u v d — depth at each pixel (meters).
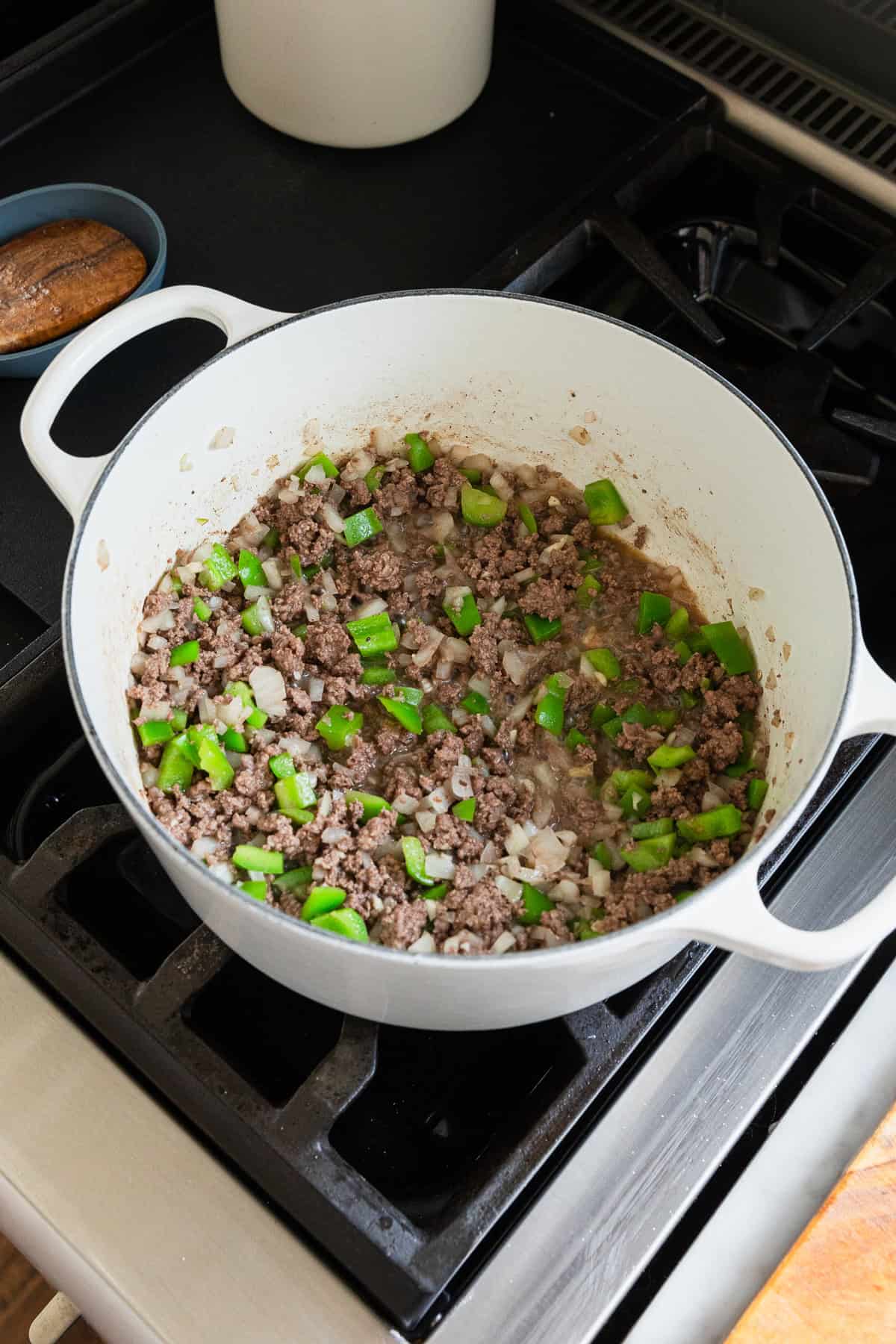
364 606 0.81
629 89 0.96
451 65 0.91
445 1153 0.67
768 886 0.71
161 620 0.78
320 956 0.60
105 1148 0.65
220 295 0.75
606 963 0.60
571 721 0.78
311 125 0.93
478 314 0.77
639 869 0.72
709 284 0.89
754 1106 0.66
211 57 0.99
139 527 0.76
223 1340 0.62
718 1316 0.64
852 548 0.80
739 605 0.80
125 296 0.87
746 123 0.91
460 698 0.78
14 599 0.80
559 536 0.83
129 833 0.70
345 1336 0.62
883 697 0.66
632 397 0.79
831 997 0.68
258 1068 0.69
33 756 0.75
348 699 0.78
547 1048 0.69
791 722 0.73
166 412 0.74
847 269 0.89
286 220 0.92
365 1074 0.65
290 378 0.78
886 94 0.90
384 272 0.90
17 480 0.83
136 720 0.75
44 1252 0.65
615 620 0.81
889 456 0.83
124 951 0.71
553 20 0.97
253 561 0.81
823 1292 0.64
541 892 0.72
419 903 0.71
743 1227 0.65
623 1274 0.63
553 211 0.87
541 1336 0.62
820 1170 0.66
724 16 0.94
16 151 0.95
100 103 0.97
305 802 0.73
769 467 0.74
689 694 0.78
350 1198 0.63
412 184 0.93
